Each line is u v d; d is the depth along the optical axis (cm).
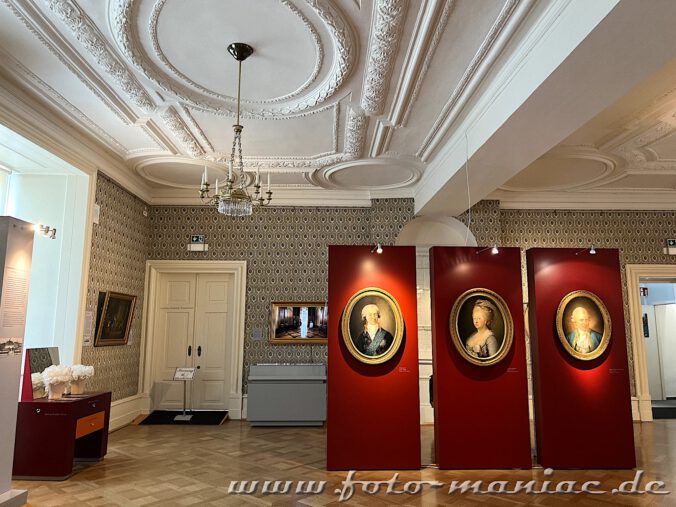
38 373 624
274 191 1020
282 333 1002
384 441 643
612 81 431
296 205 1033
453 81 548
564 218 1066
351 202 1030
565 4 392
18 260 521
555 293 690
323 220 1038
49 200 750
